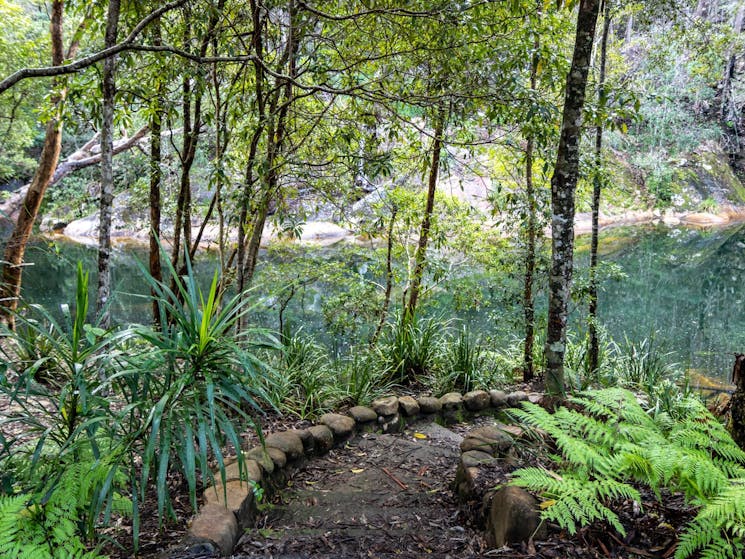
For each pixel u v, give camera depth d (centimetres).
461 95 397
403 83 407
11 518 167
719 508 169
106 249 322
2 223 1385
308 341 496
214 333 215
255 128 407
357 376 459
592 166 504
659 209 2011
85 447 203
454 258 609
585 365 571
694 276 1301
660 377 574
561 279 321
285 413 395
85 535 197
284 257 561
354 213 527
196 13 371
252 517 255
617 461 207
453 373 506
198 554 203
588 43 307
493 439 303
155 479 244
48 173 595
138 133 668
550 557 192
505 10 436
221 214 480
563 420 232
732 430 260
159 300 215
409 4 382
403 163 560
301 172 428
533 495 219
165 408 209
